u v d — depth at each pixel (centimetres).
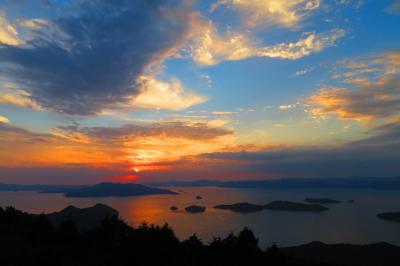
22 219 3844
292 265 2925
